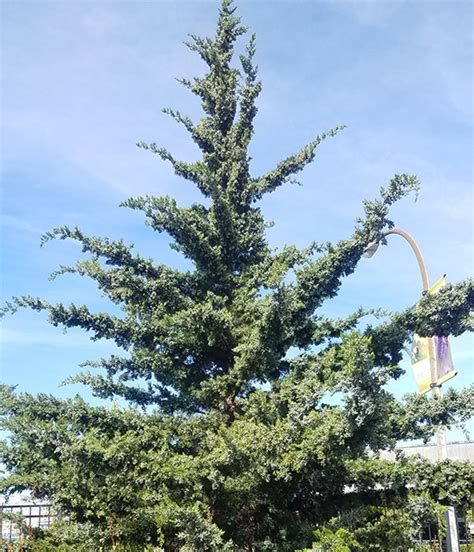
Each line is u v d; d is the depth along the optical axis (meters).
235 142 8.53
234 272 8.26
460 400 6.01
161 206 7.13
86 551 6.07
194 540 5.22
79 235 7.05
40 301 6.96
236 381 7.02
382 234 6.73
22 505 7.90
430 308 6.46
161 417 6.83
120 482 5.87
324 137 8.48
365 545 5.53
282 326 6.52
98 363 7.50
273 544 5.96
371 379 4.97
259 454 5.54
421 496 5.50
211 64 8.98
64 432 5.91
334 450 5.33
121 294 7.23
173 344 7.27
